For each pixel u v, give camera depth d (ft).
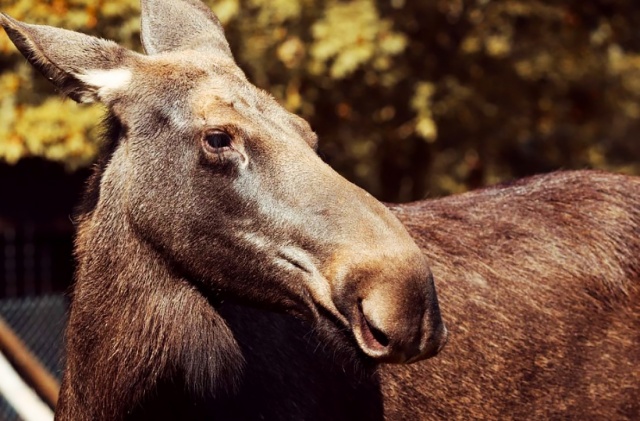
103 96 24.77
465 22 64.90
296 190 22.94
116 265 24.89
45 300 45.80
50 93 48.32
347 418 26.43
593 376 28.53
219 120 23.67
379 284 21.35
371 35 56.80
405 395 27.20
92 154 47.88
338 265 21.95
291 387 25.72
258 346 25.59
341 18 56.75
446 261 28.40
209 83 24.44
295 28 57.47
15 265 47.44
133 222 24.58
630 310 29.07
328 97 61.82
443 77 65.51
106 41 25.08
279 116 24.22
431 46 65.87
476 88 66.59
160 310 24.50
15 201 47.98
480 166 69.05
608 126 77.97
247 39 56.44
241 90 24.44
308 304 22.86
